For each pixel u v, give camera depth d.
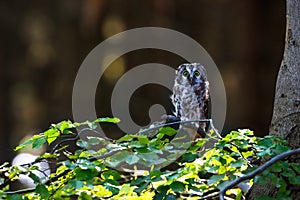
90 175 4.04
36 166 4.20
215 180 4.00
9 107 16.09
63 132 4.22
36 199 4.35
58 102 15.77
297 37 4.37
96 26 15.88
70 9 16.11
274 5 15.30
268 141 3.98
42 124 15.75
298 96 4.32
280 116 4.39
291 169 3.95
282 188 3.95
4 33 16.95
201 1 15.40
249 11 15.33
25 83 16.31
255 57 15.30
